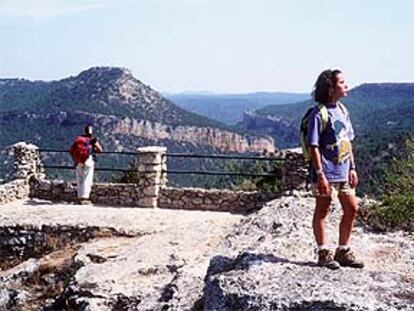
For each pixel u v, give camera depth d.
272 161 17.92
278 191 16.34
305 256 8.20
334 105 6.93
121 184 17.53
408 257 8.30
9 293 12.16
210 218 15.60
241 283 6.69
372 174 12.92
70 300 10.48
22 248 15.16
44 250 14.95
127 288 10.38
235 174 17.42
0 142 66.38
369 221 10.74
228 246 10.50
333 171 6.89
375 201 11.46
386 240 9.18
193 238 13.28
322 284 6.48
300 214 11.45
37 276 12.84
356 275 6.76
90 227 14.79
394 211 10.54
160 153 17.27
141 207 17.22
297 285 6.50
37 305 11.69
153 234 14.08
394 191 11.39
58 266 12.98
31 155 18.52
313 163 6.76
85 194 17.61
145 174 17.19
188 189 17.14
